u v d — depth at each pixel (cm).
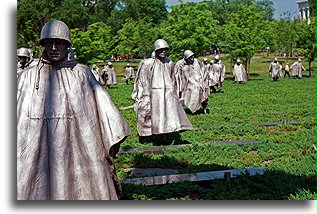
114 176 459
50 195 425
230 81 4062
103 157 446
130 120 1420
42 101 441
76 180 434
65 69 457
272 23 5934
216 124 1334
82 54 4322
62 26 448
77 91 451
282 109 1706
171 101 1016
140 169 811
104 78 3459
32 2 4197
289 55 7088
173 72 1056
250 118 1459
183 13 4131
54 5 4328
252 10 4409
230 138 1087
